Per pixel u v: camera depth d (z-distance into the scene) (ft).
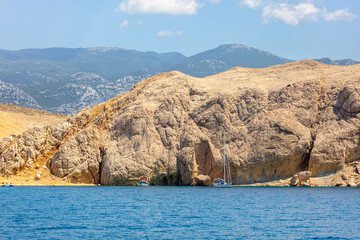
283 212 326.65
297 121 553.64
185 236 243.40
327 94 574.56
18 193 471.62
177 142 586.86
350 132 522.06
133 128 602.03
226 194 453.99
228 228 264.52
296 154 531.91
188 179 565.12
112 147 596.29
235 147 561.43
